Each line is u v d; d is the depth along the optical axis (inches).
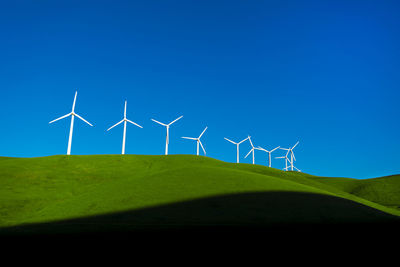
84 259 534.3
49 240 818.8
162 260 521.0
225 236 882.8
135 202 1625.2
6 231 1122.7
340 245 698.8
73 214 1480.1
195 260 523.5
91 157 3041.3
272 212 1520.7
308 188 2188.7
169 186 1914.4
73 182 2246.6
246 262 506.0
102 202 1649.9
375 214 1748.3
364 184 4849.9
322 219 1470.2
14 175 2217.0
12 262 512.7
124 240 797.9
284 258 539.8
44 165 2578.7
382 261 516.1
